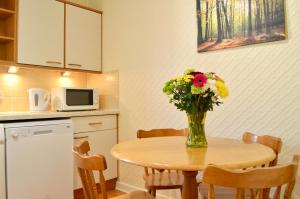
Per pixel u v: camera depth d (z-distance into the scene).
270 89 2.03
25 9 2.65
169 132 2.26
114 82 3.22
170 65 2.66
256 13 2.09
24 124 2.28
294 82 1.92
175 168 1.16
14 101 2.87
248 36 2.13
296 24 1.91
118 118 3.17
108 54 3.29
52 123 2.47
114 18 3.21
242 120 2.17
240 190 1.01
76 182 2.72
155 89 2.79
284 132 1.97
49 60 2.83
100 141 2.98
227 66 2.25
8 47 2.68
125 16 3.09
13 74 2.87
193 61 2.48
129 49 3.04
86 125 2.85
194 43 2.47
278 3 1.98
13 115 2.27
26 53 2.65
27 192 2.27
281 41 1.98
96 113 2.92
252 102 2.12
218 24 2.29
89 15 3.23
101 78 3.38
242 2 2.15
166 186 1.81
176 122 2.62
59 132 2.51
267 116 2.05
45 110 2.94
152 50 2.81
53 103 3.01
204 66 2.40
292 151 1.93
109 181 3.10
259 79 2.08
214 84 1.52
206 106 1.57
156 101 2.78
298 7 1.91
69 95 2.95
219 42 2.29
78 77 3.50
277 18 1.99
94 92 3.21
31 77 3.03
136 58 2.97
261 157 1.29
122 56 3.12
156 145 1.63
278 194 1.10
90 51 3.24
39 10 2.75
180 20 2.58
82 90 3.09
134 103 2.99
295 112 1.92
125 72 3.09
